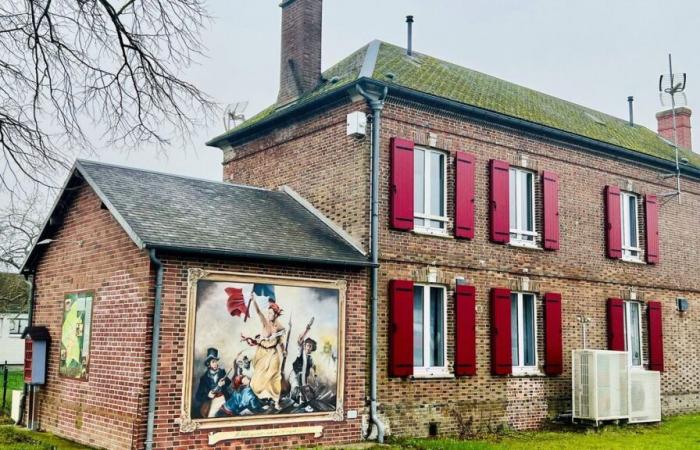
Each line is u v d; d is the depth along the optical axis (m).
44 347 13.23
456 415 13.77
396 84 13.55
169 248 10.13
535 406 15.20
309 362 11.75
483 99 15.98
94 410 11.33
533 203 16.11
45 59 8.00
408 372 13.04
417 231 13.79
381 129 13.57
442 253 14.10
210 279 10.79
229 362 10.80
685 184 20.17
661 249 19.00
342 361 12.19
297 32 16.41
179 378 10.31
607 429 14.98
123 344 10.73
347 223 13.55
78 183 12.86
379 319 12.95
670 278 19.11
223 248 10.72
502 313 14.78
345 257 12.45
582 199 17.05
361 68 14.77
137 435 9.93
